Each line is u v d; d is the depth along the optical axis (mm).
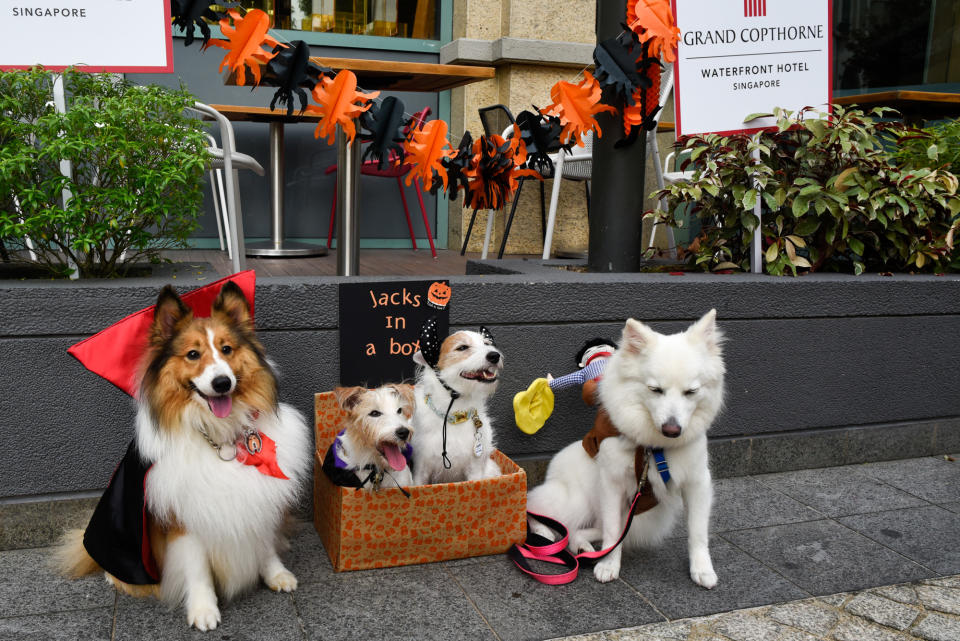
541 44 6855
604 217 4273
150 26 3238
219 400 2377
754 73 4184
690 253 4746
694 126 4207
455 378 2879
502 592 2775
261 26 3016
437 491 2850
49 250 3295
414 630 2504
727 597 2781
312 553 3059
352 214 3922
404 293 3352
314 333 3262
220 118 4035
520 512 3041
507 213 7180
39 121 2912
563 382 3453
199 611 2471
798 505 3672
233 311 2555
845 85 7426
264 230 7016
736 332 3893
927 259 4496
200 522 2439
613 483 2961
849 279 4059
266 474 2531
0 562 2904
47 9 3156
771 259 4148
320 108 3287
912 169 4977
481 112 5426
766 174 4309
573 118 3533
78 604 2613
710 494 2963
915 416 4348
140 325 2490
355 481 2799
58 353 2918
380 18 7059
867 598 2785
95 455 3039
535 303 3547
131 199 3006
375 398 2693
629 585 2865
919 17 7418
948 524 3455
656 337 2754
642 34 3654
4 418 2902
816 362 4070
